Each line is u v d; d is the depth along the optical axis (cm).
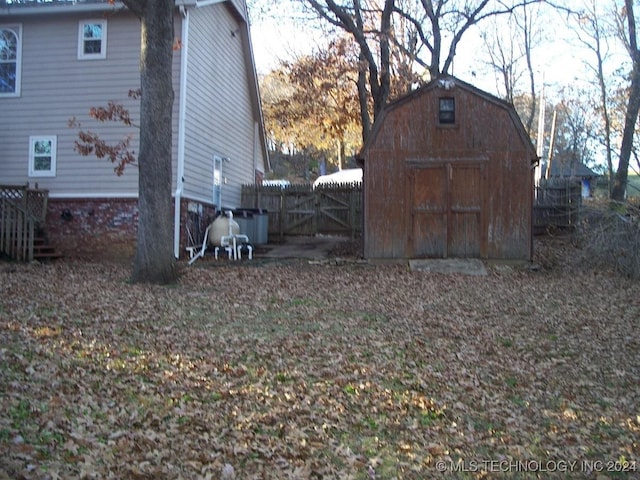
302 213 2331
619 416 617
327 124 2636
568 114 3759
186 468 446
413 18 2289
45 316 852
